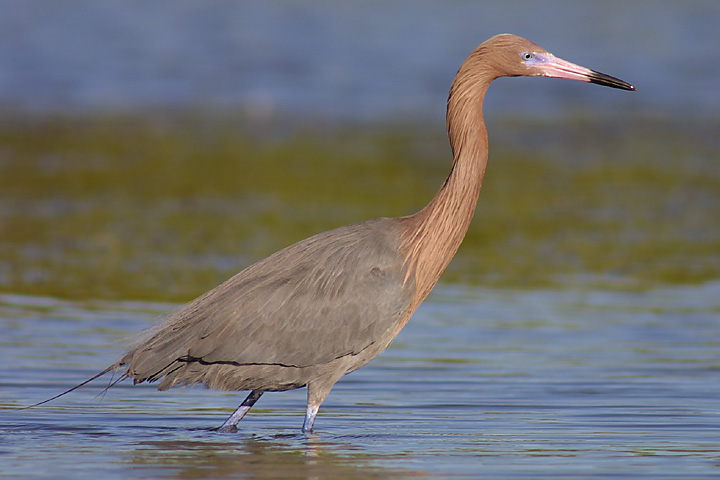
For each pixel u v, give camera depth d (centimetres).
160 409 1099
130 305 1496
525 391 1164
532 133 3009
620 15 4994
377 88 3691
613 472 880
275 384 998
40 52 4212
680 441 979
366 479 862
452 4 5244
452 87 1057
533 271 1773
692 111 3322
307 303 988
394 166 2594
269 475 869
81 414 1067
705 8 5169
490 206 2223
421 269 1023
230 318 982
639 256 1866
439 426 1033
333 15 4997
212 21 4859
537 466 898
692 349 1342
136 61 4100
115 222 2008
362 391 1173
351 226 1036
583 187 2400
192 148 2772
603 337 1402
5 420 1038
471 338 1399
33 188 2288
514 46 1053
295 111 3309
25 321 1411
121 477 859
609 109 3362
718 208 2217
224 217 2061
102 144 2798
